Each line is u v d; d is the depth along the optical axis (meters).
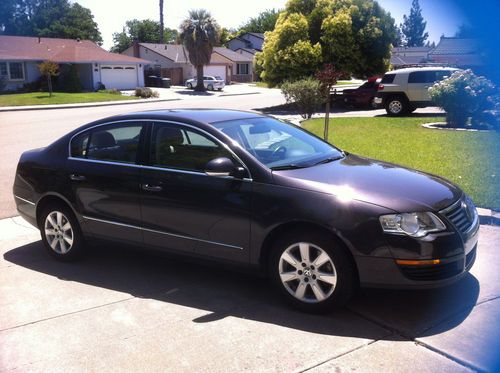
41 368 3.42
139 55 57.69
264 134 4.89
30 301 4.48
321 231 3.91
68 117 23.55
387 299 4.25
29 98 34.50
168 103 32.81
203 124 4.62
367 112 23.17
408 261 3.69
